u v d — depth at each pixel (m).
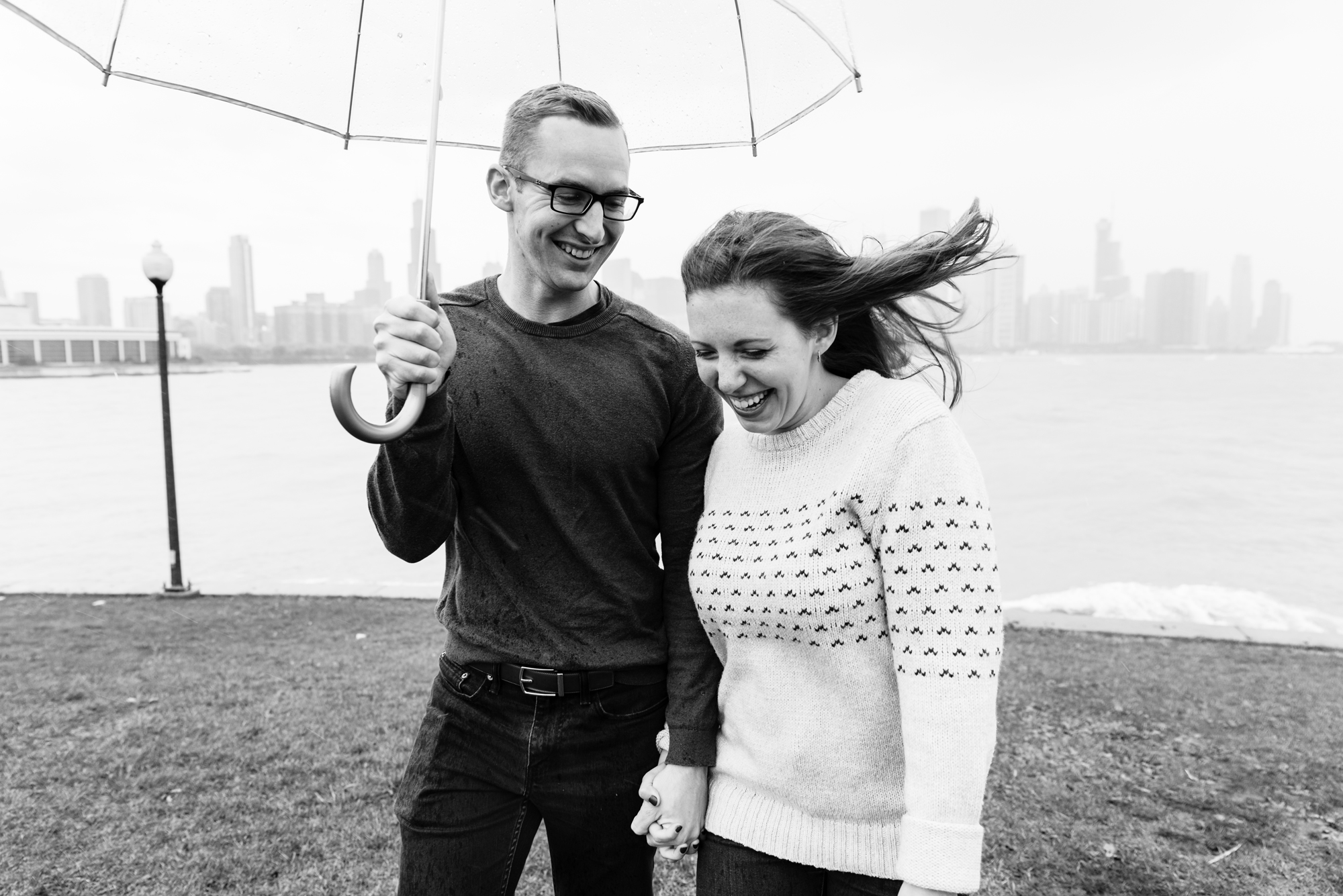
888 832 1.38
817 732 1.40
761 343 1.34
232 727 4.30
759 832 1.44
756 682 1.48
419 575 10.66
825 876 1.44
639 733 1.68
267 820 3.33
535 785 1.63
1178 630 6.35
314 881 2.91
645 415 1.65
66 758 3.91
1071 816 3.39
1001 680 5.06
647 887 1.79
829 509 1.38
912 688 1.26
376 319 1.32
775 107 1.73
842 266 1.35
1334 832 3.29
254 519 15.03
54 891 2.85
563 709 1.62
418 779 1.66
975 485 1.30
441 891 1.63
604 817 1.68
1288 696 4.79
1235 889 2.91
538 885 2.95
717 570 1.49
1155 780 3.72
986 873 2.98
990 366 111.12
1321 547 13.04
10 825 3.29
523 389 1.60
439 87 1.41
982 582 1.26
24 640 6.11
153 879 2.92
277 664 5.46
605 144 1.49
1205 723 4.38
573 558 1.63
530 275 1.63
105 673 5.28
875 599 1.36
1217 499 17.77
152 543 12.99
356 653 5.74
